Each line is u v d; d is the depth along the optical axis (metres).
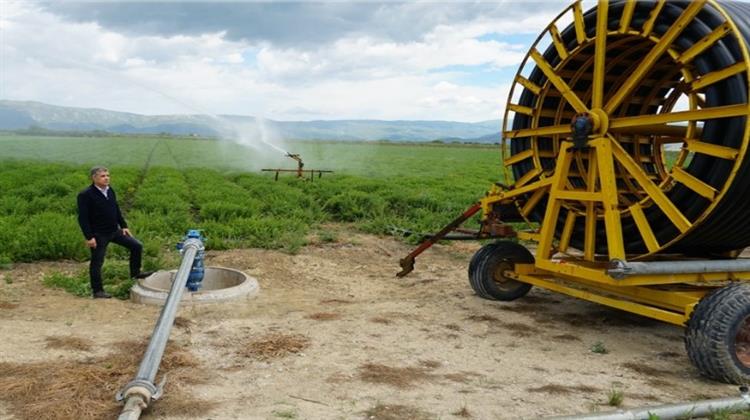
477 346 6.30
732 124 5.55
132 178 25.22
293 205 16.92
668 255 6.95
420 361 5.78
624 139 7.64
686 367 5.85
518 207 7.93
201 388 5.01
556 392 5.06
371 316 7.35
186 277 6.87
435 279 9.77
